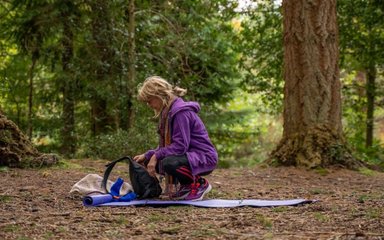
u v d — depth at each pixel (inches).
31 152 304.8
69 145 520.4
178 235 128.6
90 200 180.2
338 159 351.9
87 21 507.5
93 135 548.7
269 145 881.5
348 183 295.9
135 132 414.0
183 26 526.6
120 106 489.1
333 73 366.3
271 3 526.3
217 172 336.5
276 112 630.5
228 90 582.6
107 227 139.2
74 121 541.0
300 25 366.0
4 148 294.0
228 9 530.6
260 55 555.5
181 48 509.0
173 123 193.6
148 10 498.3
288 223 145.7
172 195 194.4
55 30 513.3
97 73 506.0
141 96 196.2
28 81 573.0
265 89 579.2
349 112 646.5
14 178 256.1
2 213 160.1
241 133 653.9
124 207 179.5
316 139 357.4
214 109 594.6
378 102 613.3
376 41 525.7
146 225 142.8
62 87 529.0
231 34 561.9
